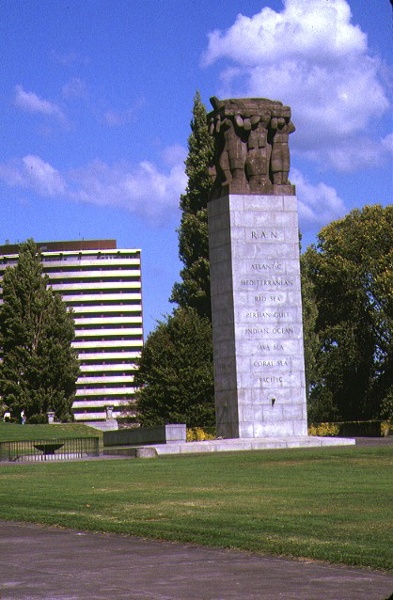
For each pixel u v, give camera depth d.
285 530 22.48
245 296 60.88
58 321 122.12
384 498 28.94
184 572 17.91
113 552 20.50
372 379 104.25
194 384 93.56
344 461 45.12
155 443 66.56
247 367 60.44
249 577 17.28
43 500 31.02
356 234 102.94
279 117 62.62
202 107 106.00
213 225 62.59
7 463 54.47
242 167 62.16
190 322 95.88
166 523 24.22
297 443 58.09
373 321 102.75
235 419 60.34
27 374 119.25
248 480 36.25
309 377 96.94
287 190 62.22
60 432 94.25
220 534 22.05
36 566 18.92
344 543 20.47
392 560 18.41
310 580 16.92
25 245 124.62
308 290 97.12
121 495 31.48
